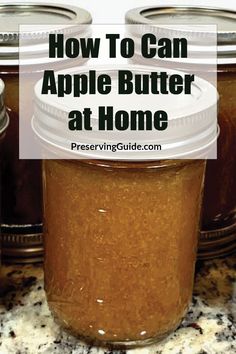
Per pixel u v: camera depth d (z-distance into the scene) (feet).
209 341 1.88
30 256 2.23
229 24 2.14
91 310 1.77
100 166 1.56
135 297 1.73
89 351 1.84
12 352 1.82
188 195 1.68
